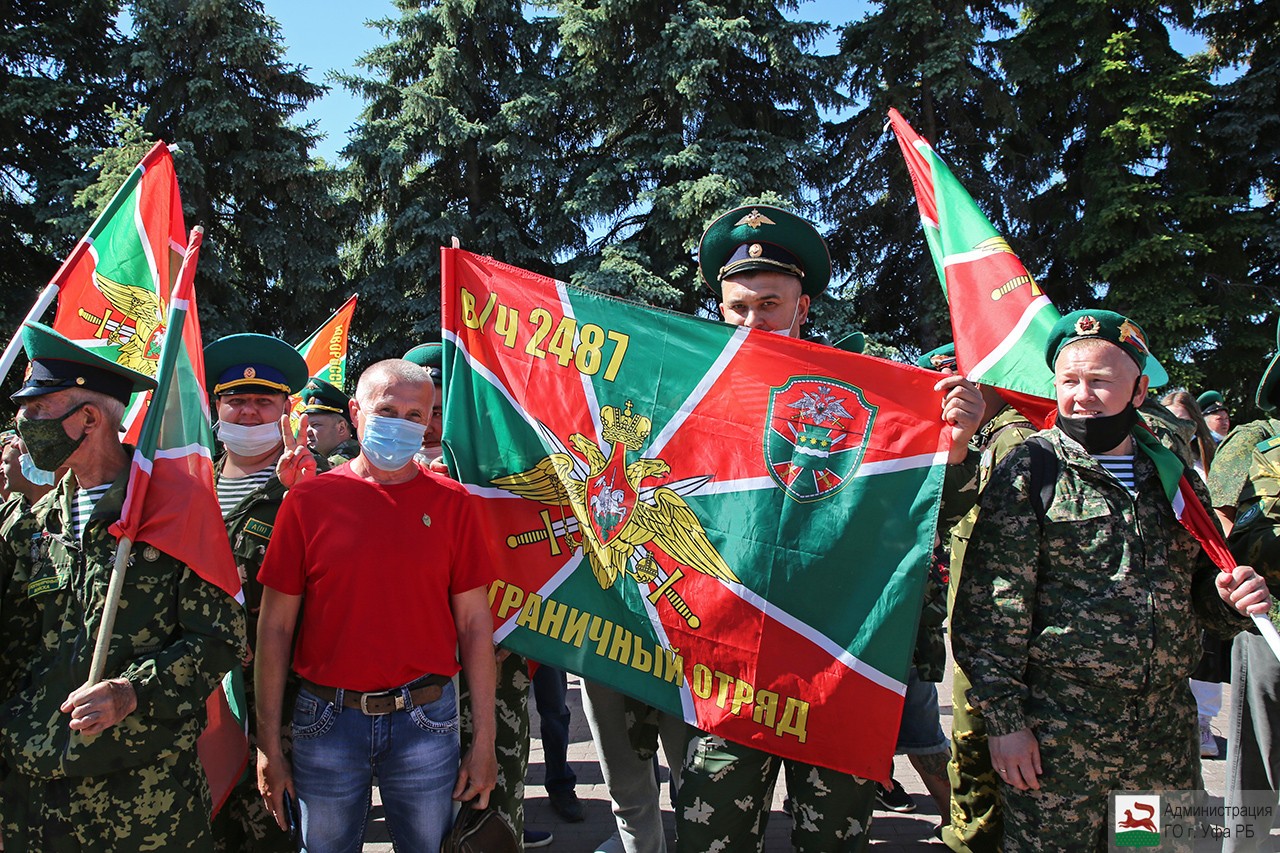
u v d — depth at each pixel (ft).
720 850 9.27
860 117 69.51
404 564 8.80
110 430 8.41
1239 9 71.36
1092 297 69.41
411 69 66.54
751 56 62.69
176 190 11.44
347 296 63.98
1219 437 26.68
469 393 10.45
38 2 62.34
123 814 7.84
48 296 10.27
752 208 11.09
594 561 9.96
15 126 57.77
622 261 57.72
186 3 57.00
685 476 9.88
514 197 68.33
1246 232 64.03
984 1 71.00
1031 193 69.87
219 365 11.55
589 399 10.28
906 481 9.25
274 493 10.80
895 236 69.15
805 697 9.08
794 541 9.43
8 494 13.24
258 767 9.08
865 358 9.61
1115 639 8.17
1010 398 10.47
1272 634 7.78
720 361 10.03
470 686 9.30
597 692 11.57
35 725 7.77
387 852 13.58
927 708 13.42
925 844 13.61
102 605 7.93
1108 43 64.34
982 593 8.68
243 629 8.57
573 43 61.98
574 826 14.64
